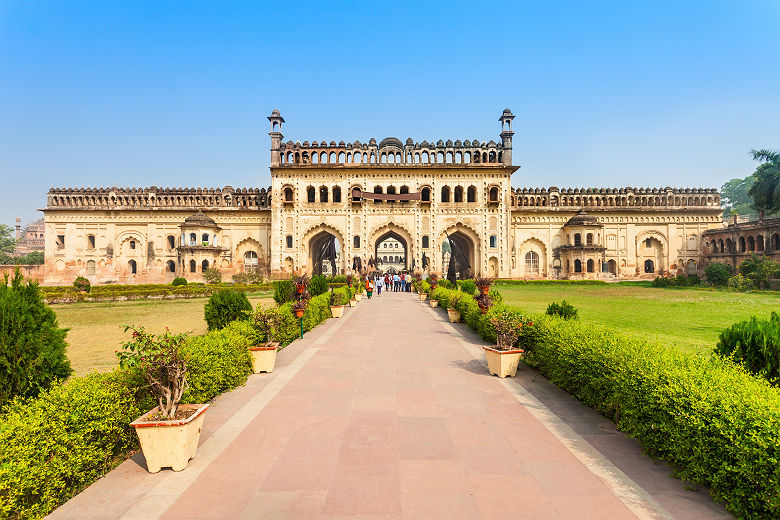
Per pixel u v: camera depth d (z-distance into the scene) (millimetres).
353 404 5652
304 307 10641
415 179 37094
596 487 3568
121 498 3451
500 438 4566
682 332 10781
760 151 36938
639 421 4254
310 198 37125
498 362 6980
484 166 36938
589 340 5676
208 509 3273
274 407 5566
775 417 3047
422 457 4098
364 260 36531
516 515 3156
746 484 3029
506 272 36719
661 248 41000
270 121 37375
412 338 10766
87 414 3717
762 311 15516
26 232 88500
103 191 40062
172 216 39531
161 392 4242
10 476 2916
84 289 25172
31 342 4211
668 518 3129
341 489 3521
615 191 41375
